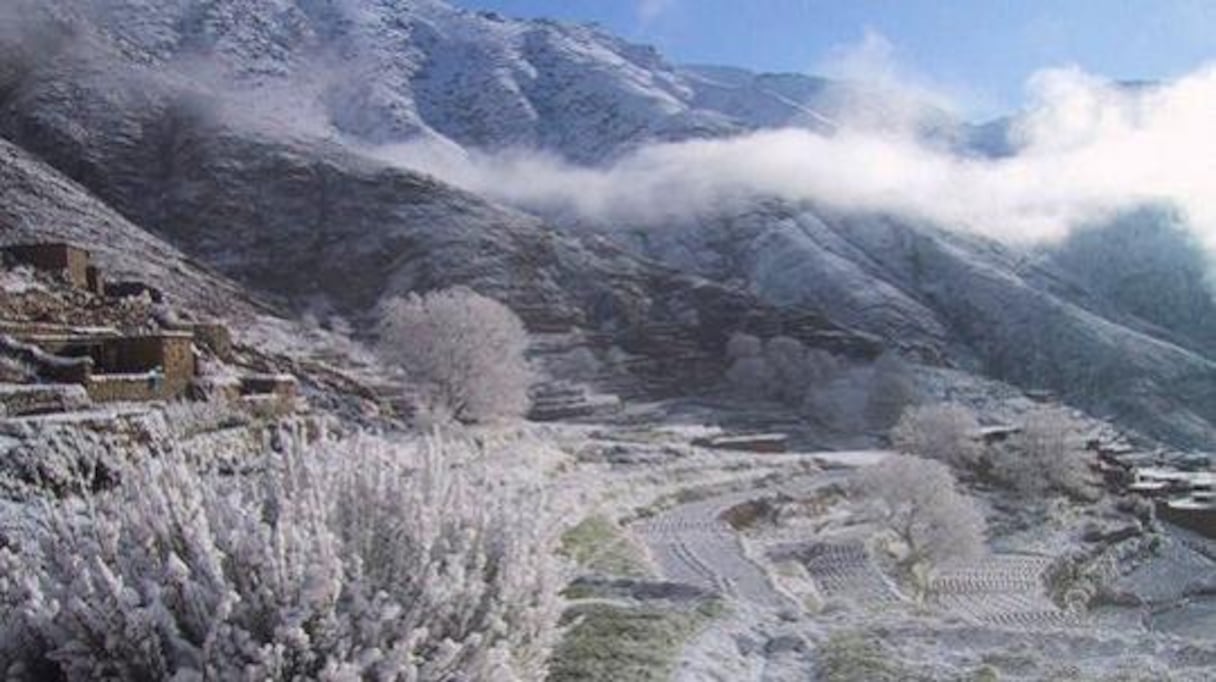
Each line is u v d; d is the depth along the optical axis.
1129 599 51.28
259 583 5.38
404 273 146.38
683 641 12.41
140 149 176.50
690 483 48.47
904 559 45.22
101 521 5.72
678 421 94.56
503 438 47.41
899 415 99.94
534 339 121.38
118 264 87.06
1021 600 41.78
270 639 5.26
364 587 5.51
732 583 23.81
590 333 129.75
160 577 5.39
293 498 5.95
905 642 13.03
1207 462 106.56
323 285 146.88
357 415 39.84
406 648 5.27
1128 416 152.88
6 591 5.70
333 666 5.05
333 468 6.31
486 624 5.94
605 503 35.78
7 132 173.75
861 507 50.09
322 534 5.37
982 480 72.69
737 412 105.81
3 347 21.23
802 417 107.00
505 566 6.25
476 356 58.19
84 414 18.16
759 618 14.48
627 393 109.75
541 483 7.73
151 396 22.91
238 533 5.49
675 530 33.84
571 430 66.06
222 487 6.44
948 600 40.81
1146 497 76.38
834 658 12.02
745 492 49.88
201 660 5.02
